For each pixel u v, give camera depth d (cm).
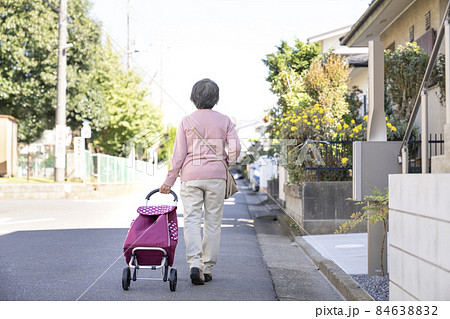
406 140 389
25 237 616
